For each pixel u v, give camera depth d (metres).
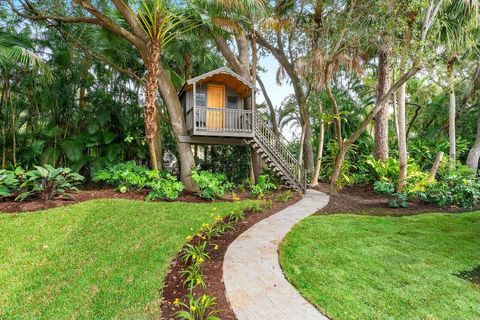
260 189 8.63
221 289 3.21
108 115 10.09
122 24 9.02
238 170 11.25
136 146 10.80
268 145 9.69
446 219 6.42
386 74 10.96
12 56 6.29
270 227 5.57
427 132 16.14
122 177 7.61
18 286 3.22
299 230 5.40
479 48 10.23
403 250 4.44
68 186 6.59
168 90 8.98
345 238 4.99
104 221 5.18
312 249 4.44
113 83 10.98
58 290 3.16
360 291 3.18
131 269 3.61
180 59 11.72
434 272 3.68
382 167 10.38
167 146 13.37
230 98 10.32
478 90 12.34
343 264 3.89
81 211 5.54
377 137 11.53
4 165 8.86
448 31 7.82
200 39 10.16
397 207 7.71
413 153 12.87
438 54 7.48
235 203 7.18
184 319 2.62
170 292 3.14
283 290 3.19
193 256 3.77
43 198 6.06
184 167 8.88
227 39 10.57
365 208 7.66
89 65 9.91
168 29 7.20
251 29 9.64
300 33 10.45
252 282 3.38
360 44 8.31
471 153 11.80
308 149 13.34
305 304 2.91
